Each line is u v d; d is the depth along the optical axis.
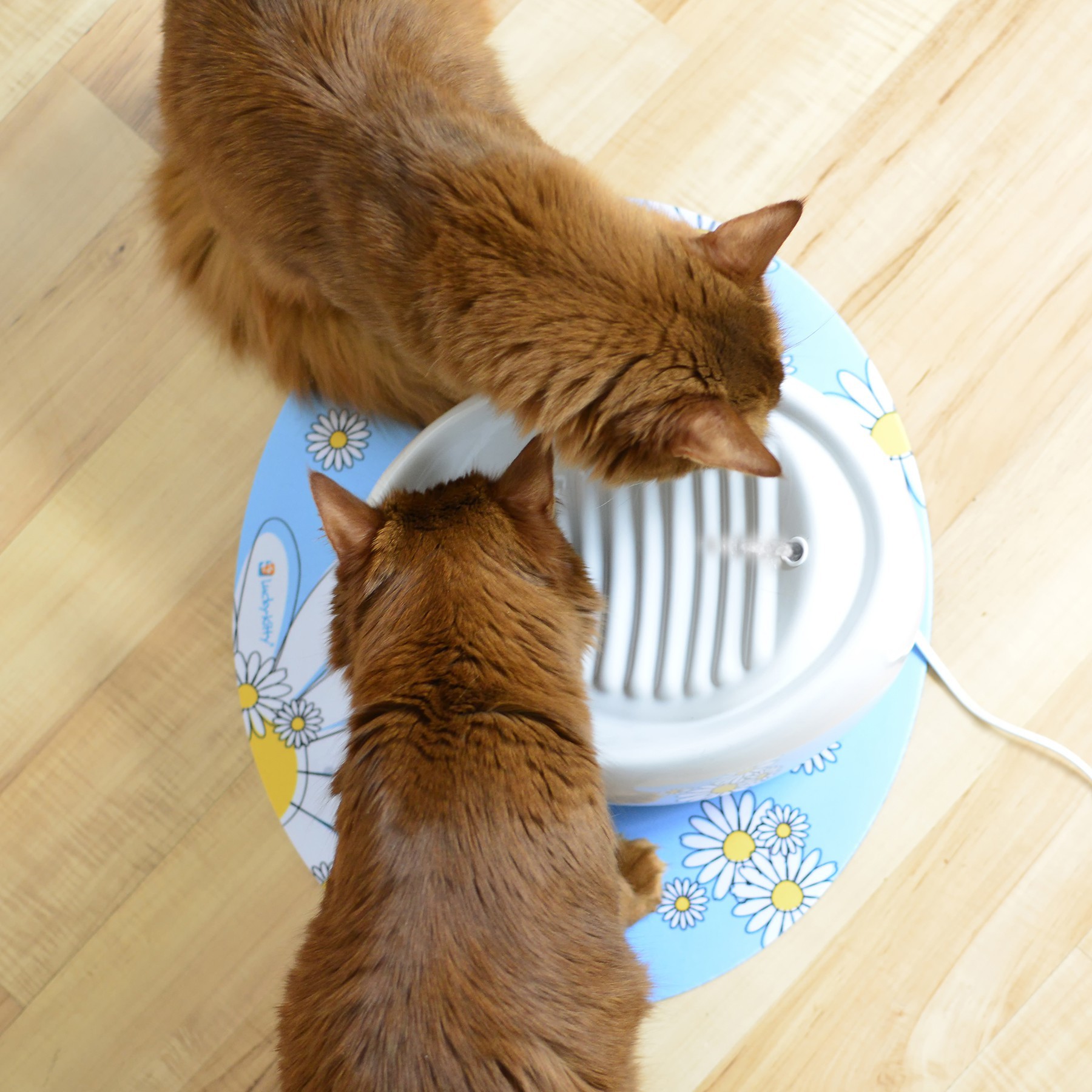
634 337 1.09
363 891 0.99
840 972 1.55
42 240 1.80
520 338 1.12
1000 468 1.63
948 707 1.59
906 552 1.32
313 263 1.32
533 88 1.75
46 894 1.69
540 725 1.04
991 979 1.54
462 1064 0.92
